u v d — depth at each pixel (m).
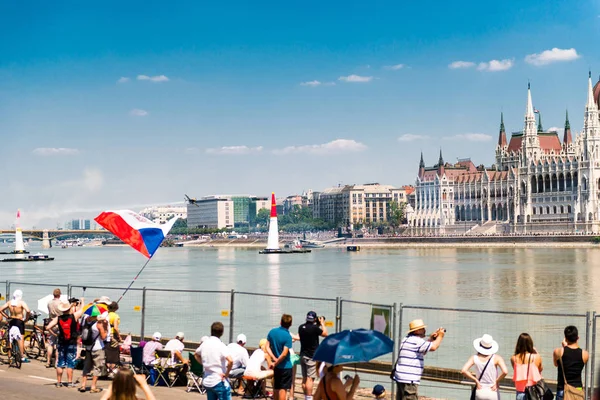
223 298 111.12
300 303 104.06
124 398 20.31
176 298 112.69
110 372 39.28
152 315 83.75
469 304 120.19
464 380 39.28
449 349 63.09
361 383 42.56
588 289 141.75
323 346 26.84
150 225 46.47
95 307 41.00
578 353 29.80
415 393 29.83
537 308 113.06
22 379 39.81
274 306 98.50
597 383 15.14
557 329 74.44
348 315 83.81
